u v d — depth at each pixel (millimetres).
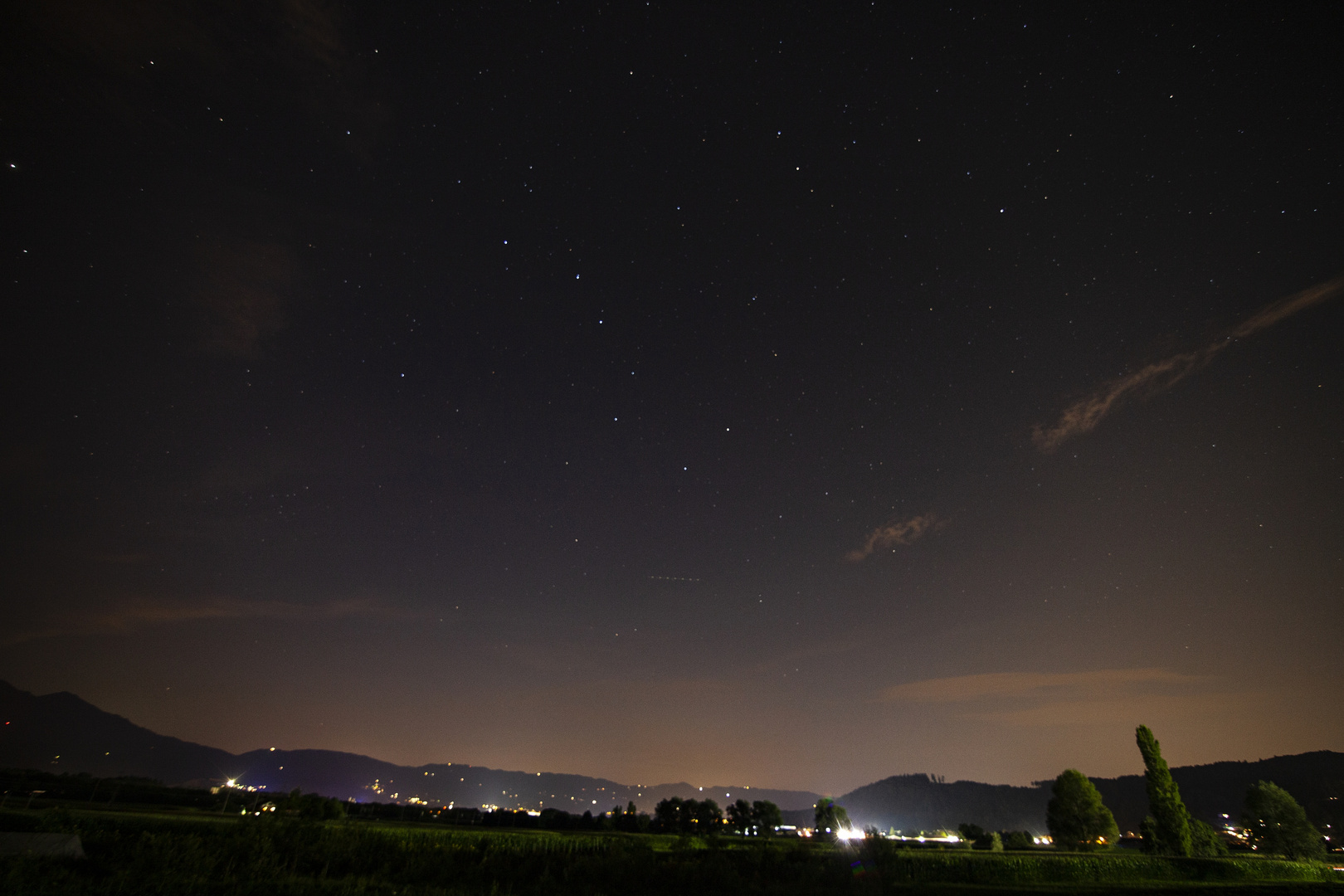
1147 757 62688
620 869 26641
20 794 56812
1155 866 44031
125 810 49906
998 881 38312
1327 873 46406
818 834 82688
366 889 18344
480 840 33906
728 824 91875
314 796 31359
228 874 16828
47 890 13531
